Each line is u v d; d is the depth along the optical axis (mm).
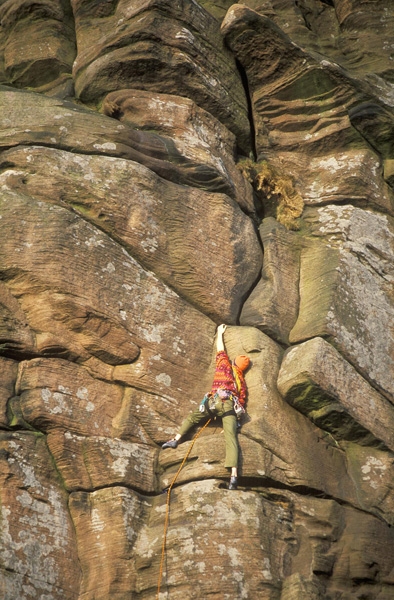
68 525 34031
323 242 43875
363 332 40875
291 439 37344
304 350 38875
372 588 35656
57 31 47906
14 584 31844
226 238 41656
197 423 36812
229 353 39219
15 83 47438
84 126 40906
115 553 33656
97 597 33031
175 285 39656
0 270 36469
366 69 48625
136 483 35250
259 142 46531
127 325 37438
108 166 39969
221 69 45719
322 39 50688
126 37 43594
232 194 43062
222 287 40562
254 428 36562
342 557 35719
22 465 33969
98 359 37000
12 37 48344
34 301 36562
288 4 50250
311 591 33469
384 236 44750
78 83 45031
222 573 33031
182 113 43438
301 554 35125
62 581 33000
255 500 34906
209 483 34938
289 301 41656
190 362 38469
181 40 43969
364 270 42969
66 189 38875
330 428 38781
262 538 34188
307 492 36656
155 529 34438
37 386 35250
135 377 37062
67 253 37125
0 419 34438
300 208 44938
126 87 43969
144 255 39219
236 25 44969
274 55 45906
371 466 38406
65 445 34812
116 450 35500
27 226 37344
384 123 46031
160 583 33156
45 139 40094
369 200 45375
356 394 38906
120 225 39031
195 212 41219
